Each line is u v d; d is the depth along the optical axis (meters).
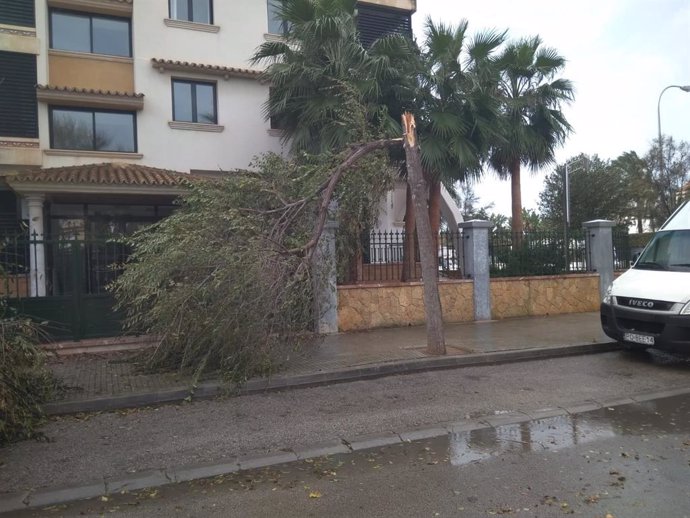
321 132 11.72
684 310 7.70
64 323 9.27
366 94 11.38
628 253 14.90
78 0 14.52
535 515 3.66
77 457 4.96
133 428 5.79
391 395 6.89
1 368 5.27
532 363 8.70
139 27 15.05
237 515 3.80
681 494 3.91
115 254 9.63
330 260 9.27
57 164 14.16
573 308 13.60
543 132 15.48
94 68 14.86
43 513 3.94
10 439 5.34
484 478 4.30
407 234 12.48
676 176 25.48
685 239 8.97
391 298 11.56
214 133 15.77
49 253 9.36
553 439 5.17
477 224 12.39
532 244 13.59
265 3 16.52
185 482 4.42
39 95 13.86
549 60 14.84
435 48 12.39
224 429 5.70
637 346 8.38
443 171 12.14
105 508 3.99
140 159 14.97
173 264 7.29
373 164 8.89
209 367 7.56
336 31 11.48
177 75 15.42
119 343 9.38
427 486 4.19
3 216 13.84
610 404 6.32
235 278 7.05
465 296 12.36
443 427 5.60
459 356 8.55
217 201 7.94
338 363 8.16
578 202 34.41
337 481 4.35
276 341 7.59
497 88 13.95
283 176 8.76
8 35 13.74
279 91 12.49
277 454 4.96
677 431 5.33
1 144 13.68
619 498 3.87
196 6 15.95
